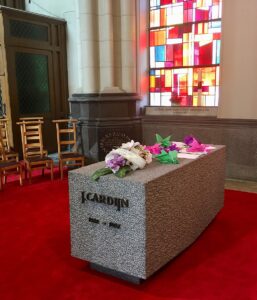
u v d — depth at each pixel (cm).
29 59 676
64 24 724
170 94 605
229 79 521
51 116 730
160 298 237
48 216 393
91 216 262
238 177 538
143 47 600
